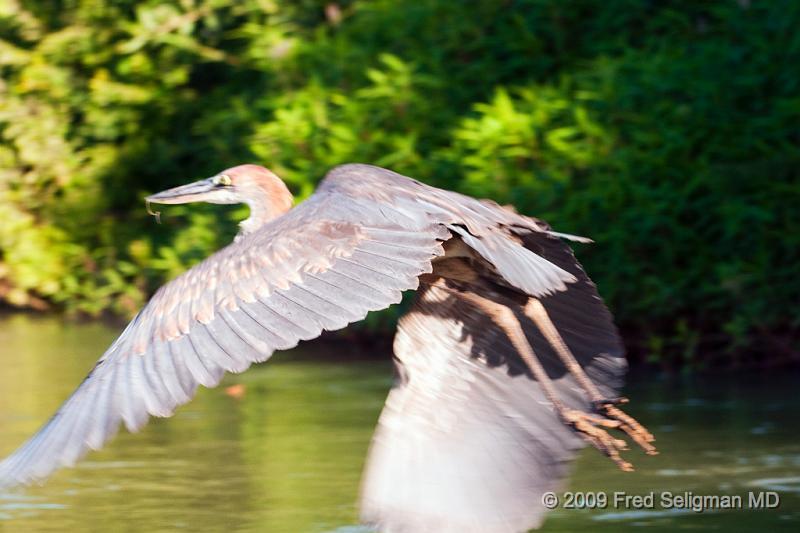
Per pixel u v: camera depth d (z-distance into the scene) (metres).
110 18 16.80
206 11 16.12
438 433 5.55
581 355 5.84
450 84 14.18
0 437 9.55
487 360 5.68
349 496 8.19
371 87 14.38
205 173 16.30
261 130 14.02
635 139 12.80
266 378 12.34
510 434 5.58
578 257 12.43
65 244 16.69
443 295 5.70
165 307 4.18
